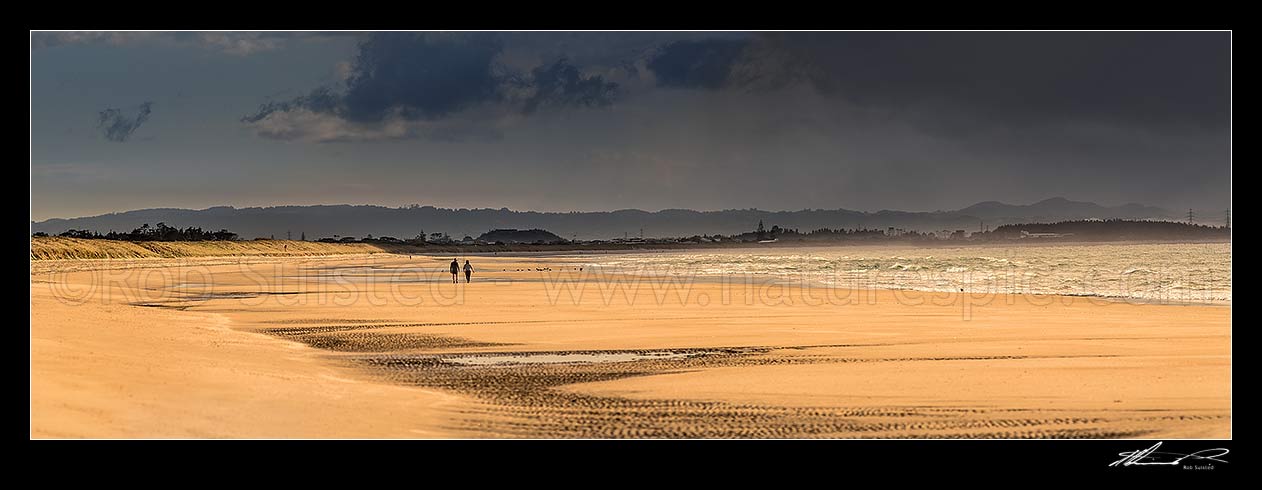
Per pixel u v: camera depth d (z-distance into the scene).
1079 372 18.73
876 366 19.86
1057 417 14.80
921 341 24.20
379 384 17.67
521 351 22.97
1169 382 17.50
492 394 16.72
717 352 22.53
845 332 26.44
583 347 23.69
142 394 14.04
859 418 14.78
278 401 14.74
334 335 26.42
